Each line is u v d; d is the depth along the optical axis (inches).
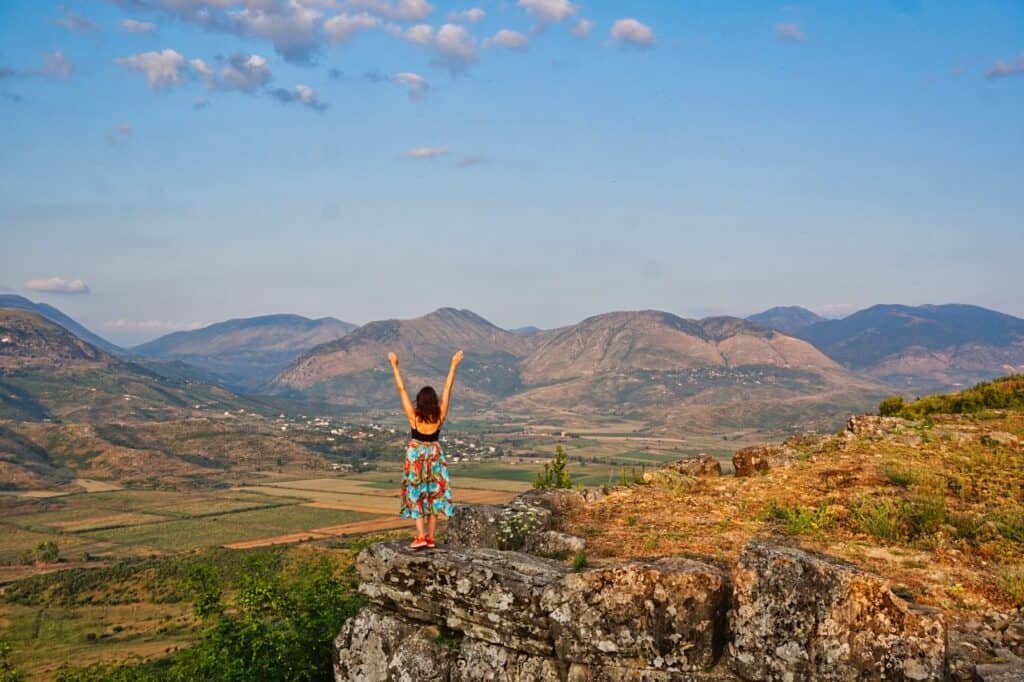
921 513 542.0
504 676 422.0
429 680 437.7
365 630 464.4
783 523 554.6
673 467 754.8
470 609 434.6
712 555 473.4
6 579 5319.9
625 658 394.9
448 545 483.2
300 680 550.3
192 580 622.2
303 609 576.4
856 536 530.6
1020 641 387.2
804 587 369.4
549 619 410.6
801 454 757.3
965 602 426.6
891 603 357.4
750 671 376.5
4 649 1248.8
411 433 480.1
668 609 389.1
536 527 545.0
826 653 360.5
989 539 508.1
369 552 472.7
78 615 4160.9
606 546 510.0
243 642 569.0
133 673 944.3
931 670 346.9
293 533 7352.4
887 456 720.3
